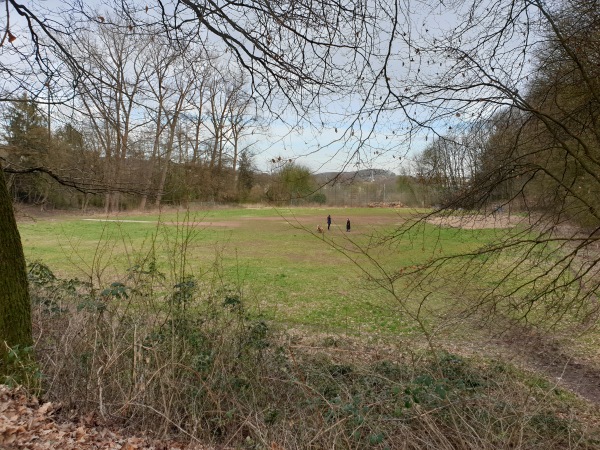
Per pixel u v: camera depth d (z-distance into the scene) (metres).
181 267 6.95
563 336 8.77
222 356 5.49
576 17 6.15
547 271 6.68
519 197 7.00
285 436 4.46
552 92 6.62
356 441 4.25
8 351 4.95
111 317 5.65
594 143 6.74
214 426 5.00
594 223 7.14
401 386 4.64
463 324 7.83
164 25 5.54
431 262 6.61
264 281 15.96
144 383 4.93
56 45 7.05
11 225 5.25
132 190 9.28
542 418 5.14
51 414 4.65
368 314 11.60
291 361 6.25
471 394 5.24
